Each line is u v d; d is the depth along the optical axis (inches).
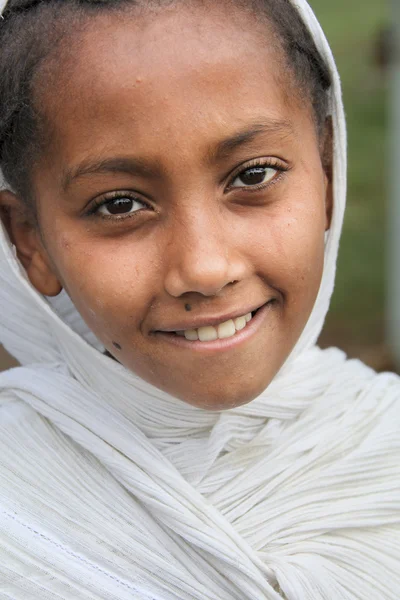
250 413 63.9
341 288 213.3
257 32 54.7
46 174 56.8
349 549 63.3
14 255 65.7
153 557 61.6
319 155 62.3
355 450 65.2
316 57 62.7
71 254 56.9
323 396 67.0
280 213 56.2
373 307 203.0
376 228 240.5
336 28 384.8
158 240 54.6
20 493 63.3
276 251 55.7
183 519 60.9
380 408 67.4
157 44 51.7
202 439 63.9
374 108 313.1
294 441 64.7
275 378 65.4
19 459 64.5
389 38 164.6
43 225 59.3
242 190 55.1
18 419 66.4
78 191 54.8
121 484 63.5
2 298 69.5
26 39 55.9
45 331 69.9
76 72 52.7
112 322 56.9
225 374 56.5
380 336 189.2
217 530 61.0
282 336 58.4
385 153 281.1
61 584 61.4
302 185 57.5
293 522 63.2
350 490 64.6
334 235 69.0
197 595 61.3
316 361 68.2
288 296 57.3
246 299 55.3
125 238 55.4
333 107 66.1
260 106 53.7
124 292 55.2
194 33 52.2
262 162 54.7
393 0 157.0
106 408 64.4
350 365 71.7
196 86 51.7
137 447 62.8
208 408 58.0
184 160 52.0
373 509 64.0
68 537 62.1
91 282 56.3
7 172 61.6
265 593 60.6
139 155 52.1
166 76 51.3
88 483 63.6
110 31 52.5
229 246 54.1
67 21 54.0
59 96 53.6
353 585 62.2
